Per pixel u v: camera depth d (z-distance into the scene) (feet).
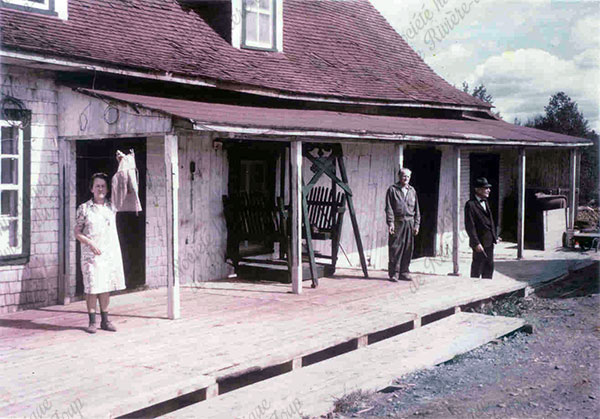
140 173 36.01
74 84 32.42
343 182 40.50
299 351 23.22
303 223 40.11
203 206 39.17
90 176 33.83
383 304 32.17
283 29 52.54
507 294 39.22
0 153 30.35
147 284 36.60
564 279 46.21
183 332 25.95
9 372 20.33
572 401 20.77
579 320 33.94
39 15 33.65
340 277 41.50
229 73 39.81
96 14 37.58
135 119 28.32
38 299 31.81
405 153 55.16
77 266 33.68
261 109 39.73
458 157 44.60
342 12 61.67
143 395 18.13
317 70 48.67
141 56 35.29
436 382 22.99
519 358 26.48
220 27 45.03
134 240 35.99
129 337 25.11
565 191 67.67
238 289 36.58
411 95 52.70
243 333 25.82
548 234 63.16
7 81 30.14
